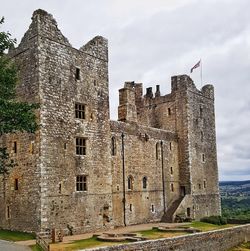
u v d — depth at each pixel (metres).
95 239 34.59
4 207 38.81
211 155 62.97
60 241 33.22
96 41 43.41
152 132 53.91
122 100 51.16
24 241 32.75
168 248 33.56
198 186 58.59
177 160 57.88
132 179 49.41
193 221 53.91
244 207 120.94
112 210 42.97
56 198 36.62
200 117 61.03
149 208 51.56
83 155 40.19
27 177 36.78
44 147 36.16
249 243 45.38
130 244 30.34
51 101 37.44
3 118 27.52
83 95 40.97
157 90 62.62
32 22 38.06
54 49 38.53
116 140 47.59
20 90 38.16
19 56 38.88
